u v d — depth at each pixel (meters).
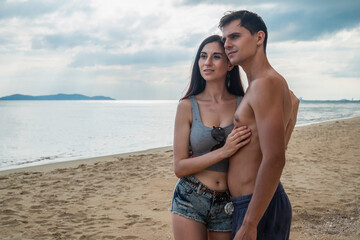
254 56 1.79
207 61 2.16
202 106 2.21
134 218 4.90
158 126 28.58
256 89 1.68
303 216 4.69
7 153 13.95
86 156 12.84
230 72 2.28
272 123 1.63
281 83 1.72
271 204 1.81
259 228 1.79
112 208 5.43
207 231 2.24
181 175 2.09
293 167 8.76
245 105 1.81
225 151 1.89
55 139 19.22
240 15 1.79
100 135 21.23
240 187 1.89
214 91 2.22
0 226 4.62
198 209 2.10
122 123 32.81
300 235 3.97
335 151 11.55
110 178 7.81
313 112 59.09
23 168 9.42
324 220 4.52
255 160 1.84
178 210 2.13
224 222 2.14
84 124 31.77
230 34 1.80
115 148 15.17
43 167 9.52
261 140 1.66
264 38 1.82
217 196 2.08
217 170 2.08
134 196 6.18
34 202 5.86
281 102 1.67
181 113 2.21
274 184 1.62
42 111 70.31
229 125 2.13
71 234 4.30
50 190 6.75
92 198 6.09
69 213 5.19
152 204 5.62
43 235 4.28
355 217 4.62
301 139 15.26
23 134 22.31
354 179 7.32
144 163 9.82
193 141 2.13
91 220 4.85
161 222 4.70
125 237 4.15
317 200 5.57
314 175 7.76
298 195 5.93
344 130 19.48
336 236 3.93
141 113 59.38
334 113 54.16
